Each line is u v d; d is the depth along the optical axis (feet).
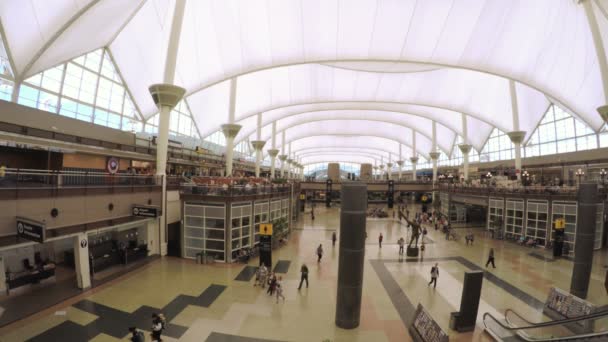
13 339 31.48
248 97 147.13
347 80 146.61
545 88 111.96
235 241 64.13
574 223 76.54
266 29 98.53
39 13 56.49
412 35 100.99
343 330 36.32
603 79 70.38
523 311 42.78
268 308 41.47
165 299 42.96
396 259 70.13
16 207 35.70
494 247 83.46
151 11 82.69
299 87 149.38
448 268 63.16
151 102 104.42
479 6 91.04
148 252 63.67
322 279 54.08
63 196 41.50
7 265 49.26
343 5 93.40
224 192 61.98
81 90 79.92
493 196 101.09
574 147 128.88
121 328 34.45
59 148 56.54
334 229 110.42
